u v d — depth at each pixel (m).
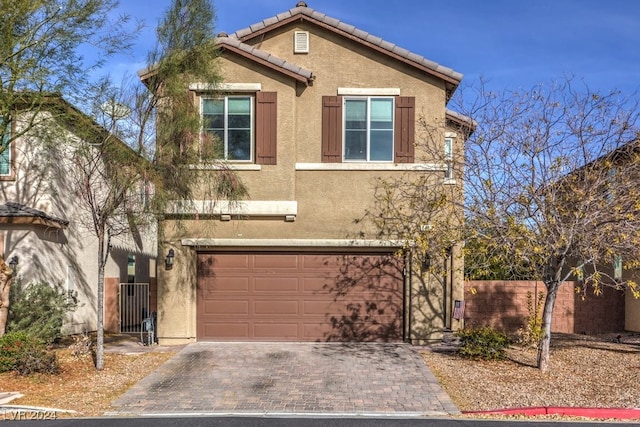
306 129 13.80
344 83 13.88
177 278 13.50
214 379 10.29
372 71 13.88
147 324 13.65
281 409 8.60
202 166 12.06
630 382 9.94
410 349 12.83
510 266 10.48
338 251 13.73
